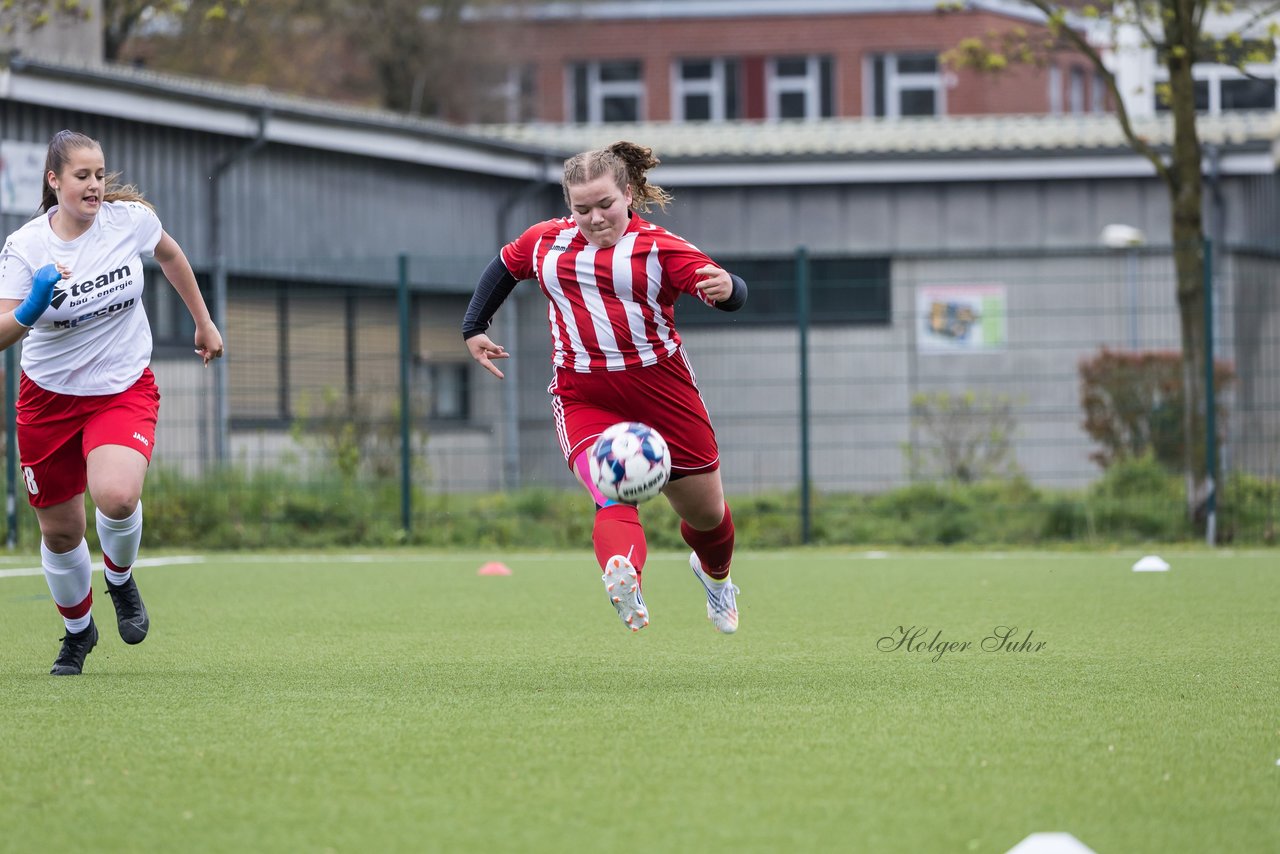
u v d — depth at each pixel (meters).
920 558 42.59
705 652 24.31
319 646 25.25
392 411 51.03
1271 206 69.94
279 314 59.56
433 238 67.00
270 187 60.00
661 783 14.66
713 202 70.81
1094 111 135.12
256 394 57.81
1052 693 19.91
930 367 67.88
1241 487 47.34
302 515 48.66
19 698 19.67
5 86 50.25
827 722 17.75
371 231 64.19
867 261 69.81
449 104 124.88
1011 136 74.38
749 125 83.81
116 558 21.41
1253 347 64.19
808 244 70.19
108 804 14.00
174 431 55.03
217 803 14.01
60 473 21.22
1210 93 82.00
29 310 19.48
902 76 130.88
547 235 19.86
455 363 65.75
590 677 21.55
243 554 45.44
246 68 99.38
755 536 47.22
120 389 21.02
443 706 18.94
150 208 21.52
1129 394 53.34
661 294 19.34
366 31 116.62
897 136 76.38
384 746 16.41
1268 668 22.23
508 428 65.06
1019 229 68.88
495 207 70.56
